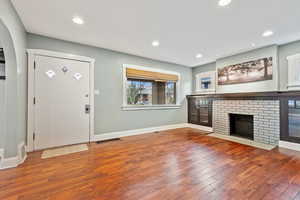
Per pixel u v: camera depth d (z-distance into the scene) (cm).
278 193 156
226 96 410
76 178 187
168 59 464
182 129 500
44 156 257
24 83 265
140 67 431
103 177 190
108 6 200
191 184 174
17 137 222
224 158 250
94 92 354
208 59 465
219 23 246
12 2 191
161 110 482
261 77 358
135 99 436
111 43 335
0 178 186
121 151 285
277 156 258
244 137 389
